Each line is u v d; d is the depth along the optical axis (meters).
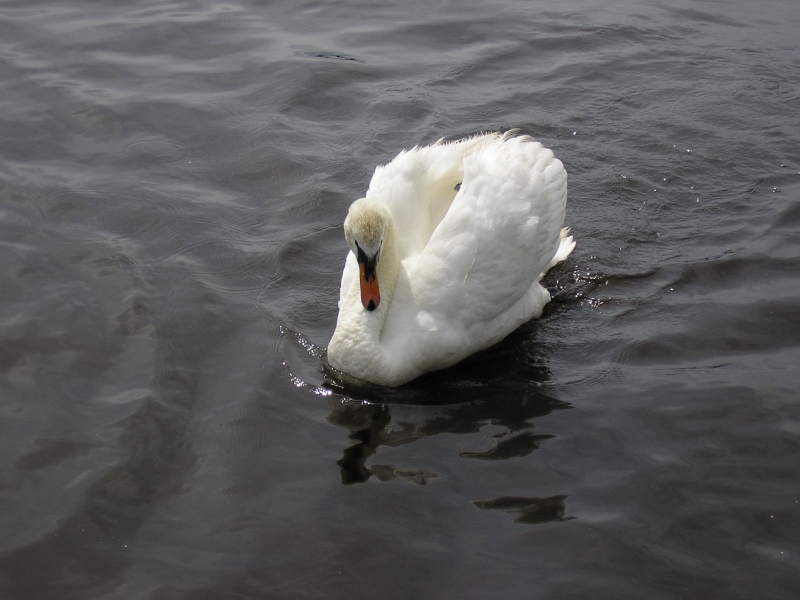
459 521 2.54
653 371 2.80
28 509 2.55
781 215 3.19
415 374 2.83
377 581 2.46
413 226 2.92
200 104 3.57
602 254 3.10
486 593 2.44
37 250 3.06
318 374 2.82
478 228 2.84
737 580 2.46
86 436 2.67
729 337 2.87
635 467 2.62
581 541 2.51
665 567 2.47
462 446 2.67
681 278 3.03
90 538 2.52
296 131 3.48
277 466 2.63
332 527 2.53
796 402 2.72
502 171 2.87
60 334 2.86
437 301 2.83
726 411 2.71
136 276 3.01
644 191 3.28
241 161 3.37
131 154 3.38
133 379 2.78
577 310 2.97
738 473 2.60
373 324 2.80
